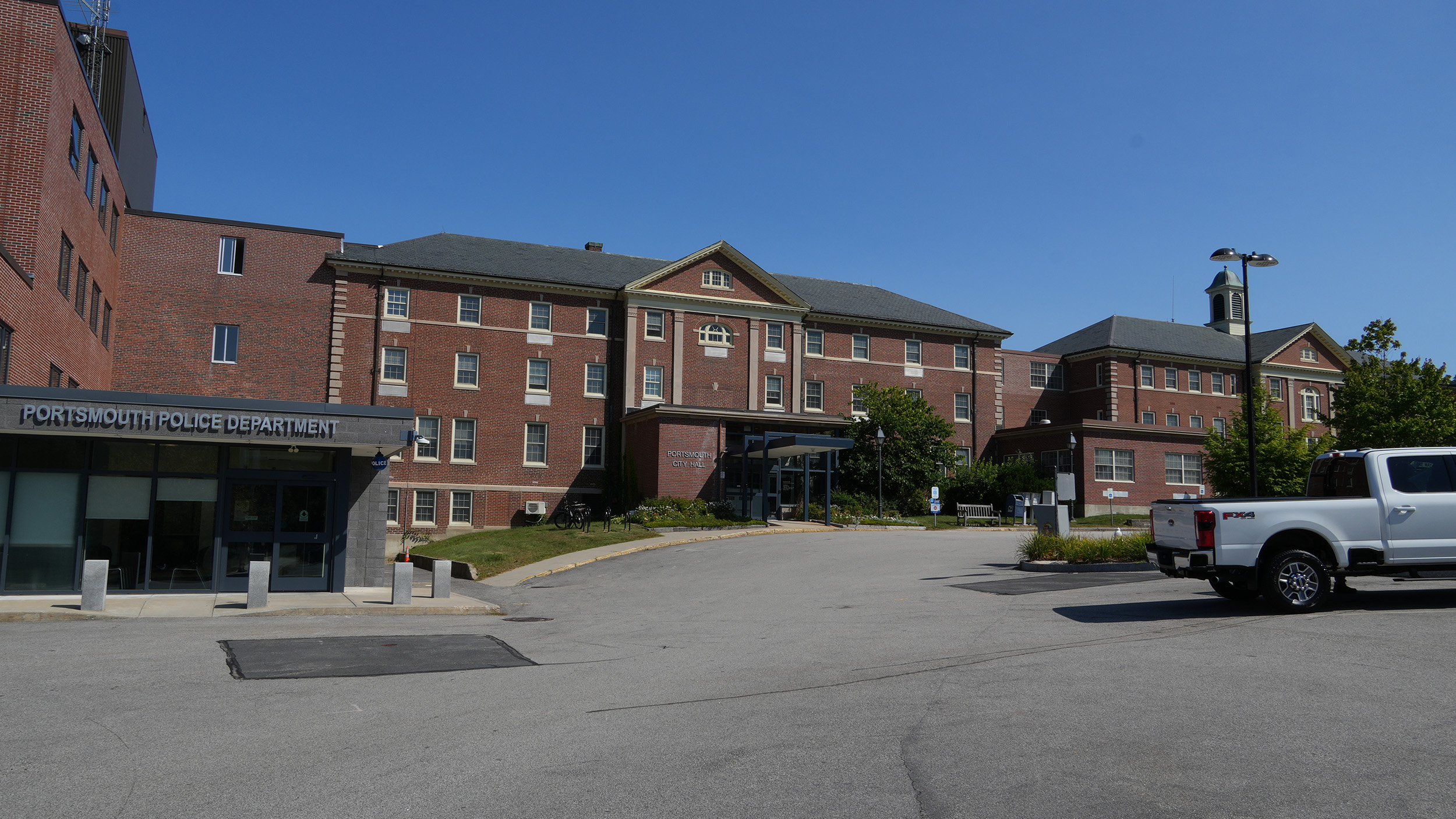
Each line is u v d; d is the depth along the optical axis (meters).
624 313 43.94
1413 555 12.55
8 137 23.19
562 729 7.58
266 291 39.06
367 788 6.05
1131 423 55.78
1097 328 60.66
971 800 5.72
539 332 42.78
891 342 49.47
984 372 51.34
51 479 18.61
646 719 7.91
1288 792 5.80
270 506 20.17
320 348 39.53
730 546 28.80
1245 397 42.62
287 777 6.29
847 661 10.57
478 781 6.19
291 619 15.88
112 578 18.83
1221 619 12.48
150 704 8.51
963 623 13.19
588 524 35.72
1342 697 8.10
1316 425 59.19
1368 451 13.05
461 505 40.94
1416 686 8.43
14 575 18.25
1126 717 7.62
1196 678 8.97
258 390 38.47
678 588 20.56
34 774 6.33
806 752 6.78
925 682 9.17
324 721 7.93
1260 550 12.62
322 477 20.50
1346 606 13.03
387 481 21.98
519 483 41.72
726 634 13.11
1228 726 7.30
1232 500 12.89
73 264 27.70
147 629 14.06
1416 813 5.43
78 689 9.20
